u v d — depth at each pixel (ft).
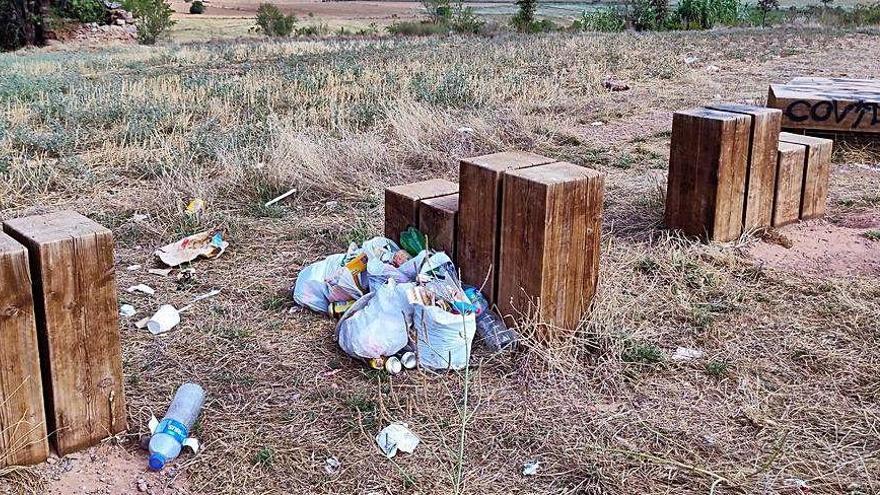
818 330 14.08
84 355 10.41
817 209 20.34
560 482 10.24
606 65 51.29
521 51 59.62
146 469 10.44
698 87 42.75
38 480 10.05
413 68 49.75
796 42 64.44
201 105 36.11
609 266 16.67
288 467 10.50
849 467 10.43
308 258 18.07
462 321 12.47
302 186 23.02
